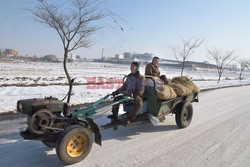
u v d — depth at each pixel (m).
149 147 4.96
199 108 9.44
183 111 6.29
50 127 4.00
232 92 16.06
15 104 7.67
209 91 15.69
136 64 5.57
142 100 5.61
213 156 4.63
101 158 4.29
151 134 5.82
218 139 5.68
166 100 5.89
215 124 7.07
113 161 4.19
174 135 5.83
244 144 5.40
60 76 23.08
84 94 10.74
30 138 3.92
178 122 6.30
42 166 3.86
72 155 3.94
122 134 5.70
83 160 4.16
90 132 4.12
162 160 4.34
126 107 5.73
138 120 5.49
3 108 7.07
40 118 3.91
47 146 4.61
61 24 8.95
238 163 4.36
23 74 23.39
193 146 5.13
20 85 13.56
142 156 4.48
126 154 4.53
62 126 4.28
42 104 3.97
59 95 10.12
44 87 13.28
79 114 4.43
